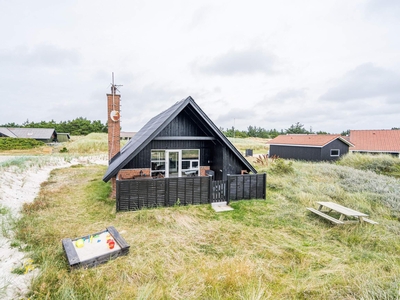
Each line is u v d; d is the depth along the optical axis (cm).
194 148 967
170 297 305
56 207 698
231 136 6719
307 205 777
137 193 696
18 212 615
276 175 1253
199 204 768
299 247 480
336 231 569
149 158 890
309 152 2242
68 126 6831
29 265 355
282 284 351
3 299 287
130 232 534
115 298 299
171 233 536
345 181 1141
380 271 382
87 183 1088
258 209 731
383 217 694
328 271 383
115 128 921
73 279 336
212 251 457
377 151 2248
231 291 325
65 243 419
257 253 451
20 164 1208
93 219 617
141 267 379
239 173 923
